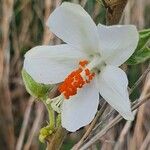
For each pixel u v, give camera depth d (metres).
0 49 0.47
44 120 0.43
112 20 0.22
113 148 0.40
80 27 0.22
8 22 0.46
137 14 0.44
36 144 0.44
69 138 0.42
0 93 0.47
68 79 0.22
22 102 0.48
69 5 0.21
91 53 0.23
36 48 0.23
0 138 0.46
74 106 0.22
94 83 0.22
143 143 0.40
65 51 0.23
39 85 0.23
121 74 0.21
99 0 0.22
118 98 0.21
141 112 0.41
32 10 0.46
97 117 0.26
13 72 0.47
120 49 0.21
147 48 0.21
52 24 0.22
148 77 0.39
